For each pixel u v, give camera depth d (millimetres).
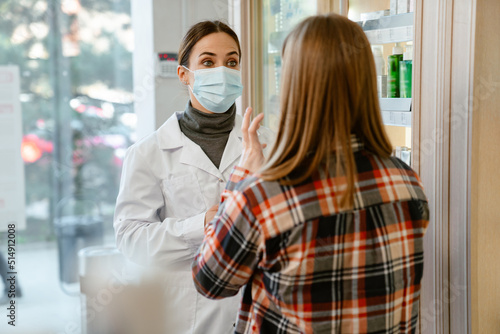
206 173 1485
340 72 773
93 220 2562
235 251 803
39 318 1782
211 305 1477
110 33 2781
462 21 1323
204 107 1536
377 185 814
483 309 1403
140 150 1499
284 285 774
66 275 2043
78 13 2588
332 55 770
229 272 825
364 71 801
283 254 771
